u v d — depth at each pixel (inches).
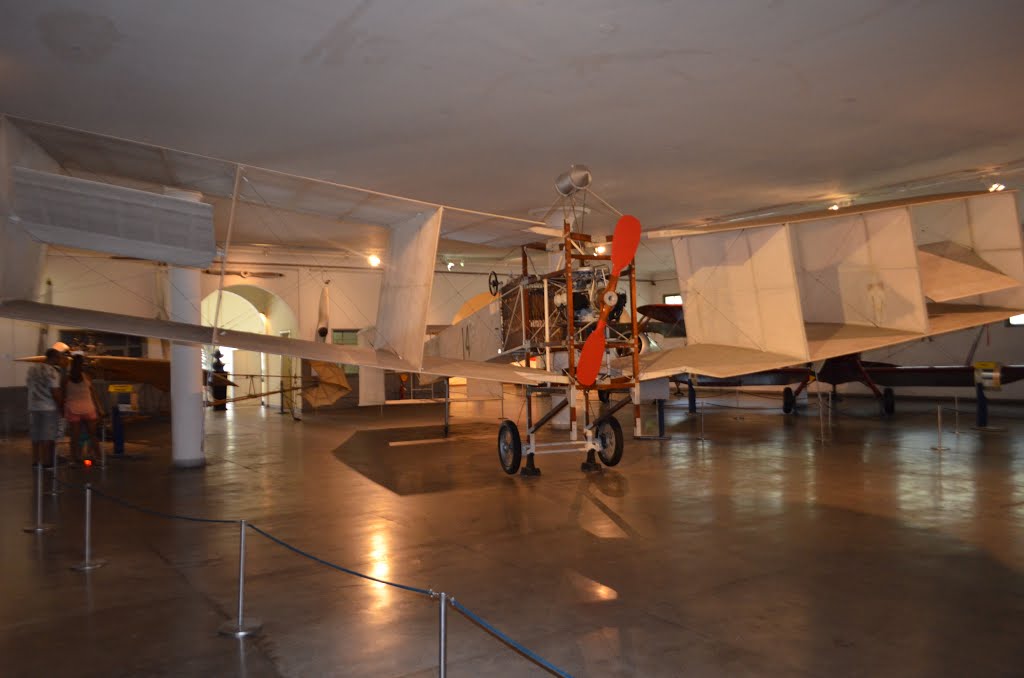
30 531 228.2
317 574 180.1
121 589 169.6
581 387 317.4
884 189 442.0
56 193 219.0
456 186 405.4
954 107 284.2
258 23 197.2
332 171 366.6
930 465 320.2
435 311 788.0
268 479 325.1
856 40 217.9
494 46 215.6
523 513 244.8
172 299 351.3
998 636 132.6
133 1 183.2
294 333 705.6
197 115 275.4
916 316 287.9
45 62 222.1
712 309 326.6
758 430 476.1
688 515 236.5
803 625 139.7
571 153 340.8
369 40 209.6
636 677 118.6
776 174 395.2
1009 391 654.5
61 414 362.0
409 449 424.5
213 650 133.1
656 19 200.2
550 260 439.8
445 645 110.0
